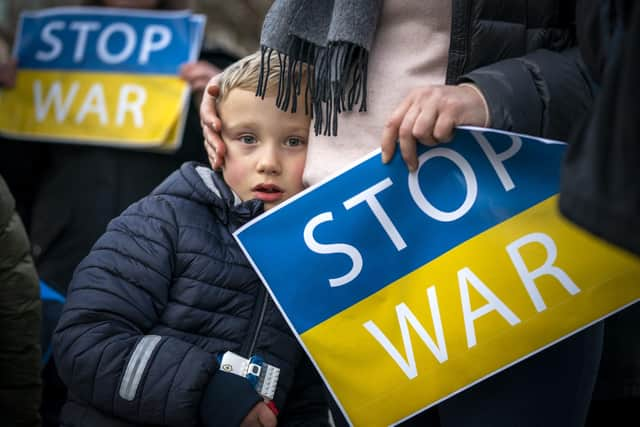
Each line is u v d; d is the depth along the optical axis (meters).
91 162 4.25
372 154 2.34
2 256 2.88
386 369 2.33
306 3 2.34
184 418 2.37
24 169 4.37
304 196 2.40
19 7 4.82
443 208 2.31
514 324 2.24
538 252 2.25
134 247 2.51
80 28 4.47
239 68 2.59
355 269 2.36
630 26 1.65
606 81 1.69
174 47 4.41
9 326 2.93
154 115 4.32
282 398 2.56
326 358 2.36
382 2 2.34
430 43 2.33
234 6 4.84
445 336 2.29
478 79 2.21
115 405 2.39
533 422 2.28
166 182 2.64
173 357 2.39
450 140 2.26
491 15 2.29
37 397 3.06
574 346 2.31
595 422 3.11
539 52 2.27
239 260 2.55
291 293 2.39
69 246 4.17
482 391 2.31
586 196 1.66
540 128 2.21
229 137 2.60
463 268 2.29
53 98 4.37
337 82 2.30
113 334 2.43
